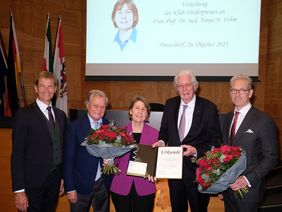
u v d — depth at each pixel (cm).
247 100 229
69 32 586
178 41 549
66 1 582
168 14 548
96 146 221
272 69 537
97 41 564
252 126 221
